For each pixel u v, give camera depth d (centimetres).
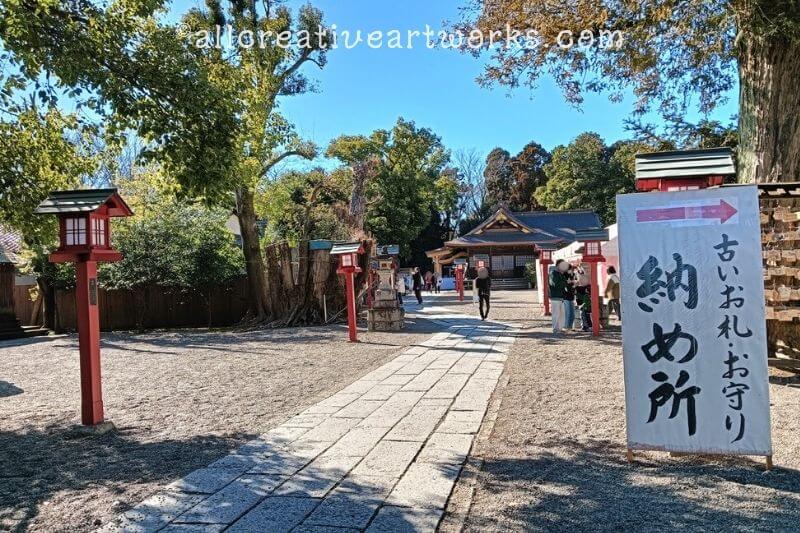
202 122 635
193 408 702
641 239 444
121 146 693
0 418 685
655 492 389
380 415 625
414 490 404
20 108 707
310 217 2327
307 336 1504
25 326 2175
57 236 743
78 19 611
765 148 870
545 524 346
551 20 1073
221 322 2147
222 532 345
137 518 368
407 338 1349
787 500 369
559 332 1316
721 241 430
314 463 469
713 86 1308
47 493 422
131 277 1920
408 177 4653
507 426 563
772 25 785
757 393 420
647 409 440
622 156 4738
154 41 633
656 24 975
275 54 1834
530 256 4516
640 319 442
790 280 750
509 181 6538
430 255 4950
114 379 938
